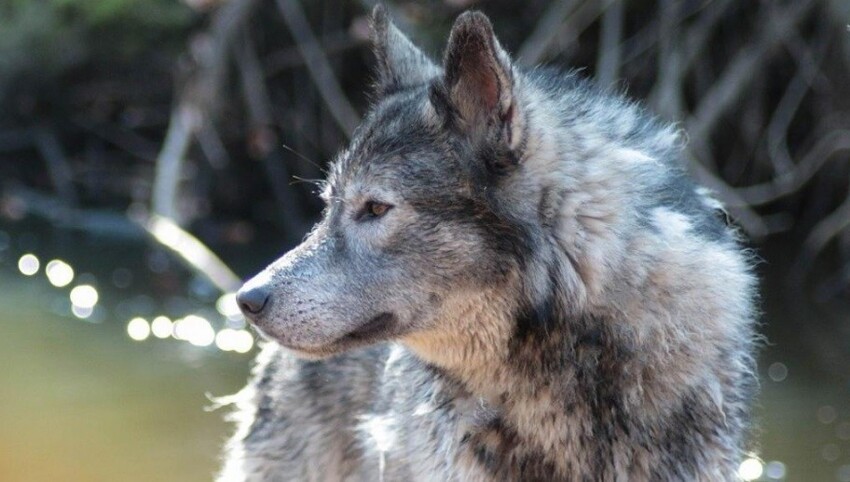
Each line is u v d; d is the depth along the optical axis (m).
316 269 6.58
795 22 16.06
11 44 19.69
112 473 11.05
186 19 18.80
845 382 12.96
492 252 6.39
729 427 6.61
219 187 18.80
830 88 16.42
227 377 13.43
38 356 14.02
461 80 6.35
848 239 16.02
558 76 7.19
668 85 15.59
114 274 17.00
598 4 15.80
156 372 13.59
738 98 16.91
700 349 6.50
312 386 8.22
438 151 6.45
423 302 6.49
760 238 17.08
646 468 6.48
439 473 6.84
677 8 15.93
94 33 19.39
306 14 17.95
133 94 19.97
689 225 6.65
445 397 6.85
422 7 16.27
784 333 14.56
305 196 18.81
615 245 6.40
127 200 19.86
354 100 18.47
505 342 6.52
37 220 19.50
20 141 20.47
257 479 8.55
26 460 11.32
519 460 6.68
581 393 6.50
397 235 6.46
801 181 16.45
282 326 6.55
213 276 16.45
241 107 18.52
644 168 6.66
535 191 6.38
